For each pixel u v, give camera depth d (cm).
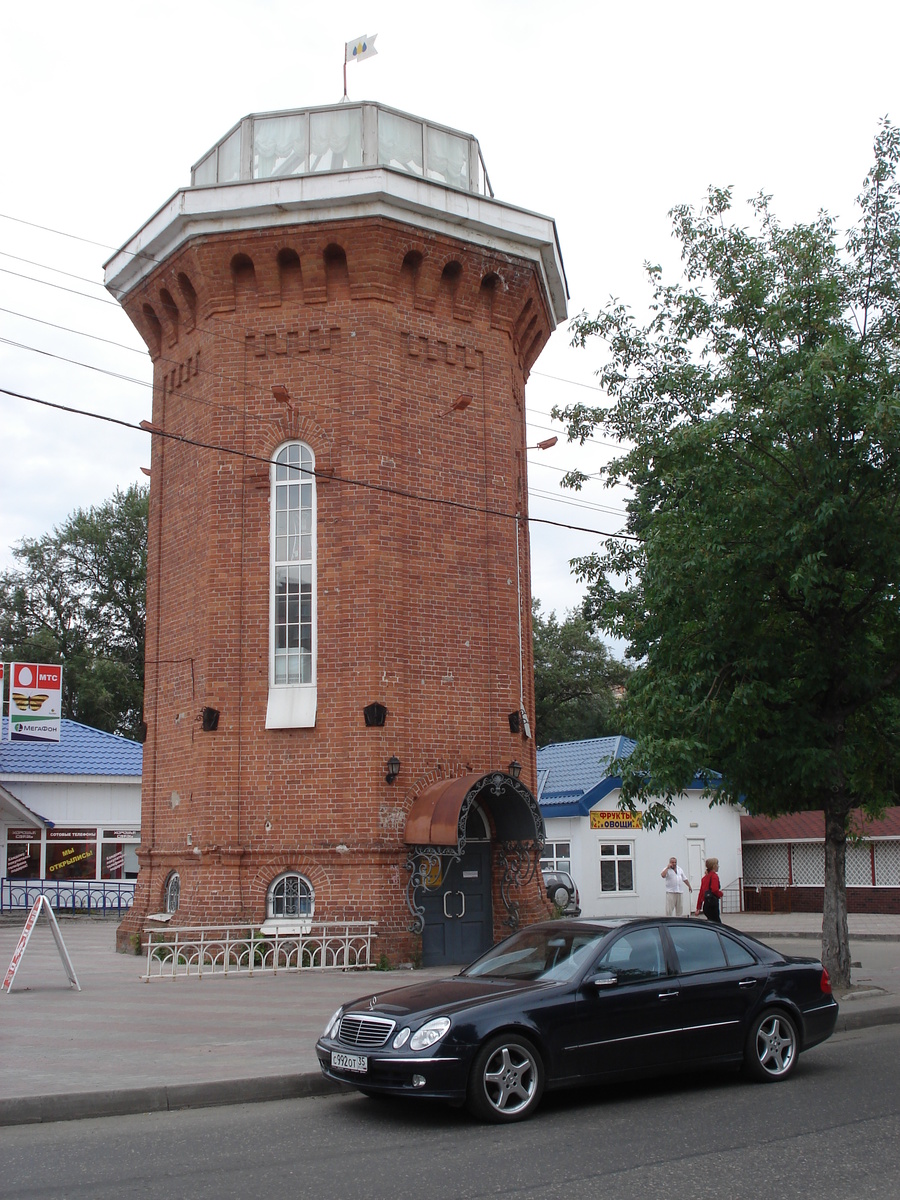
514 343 2117
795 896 3453
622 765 1518
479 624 1934
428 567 1898
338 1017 912
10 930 2684
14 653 5238
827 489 1534
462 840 1695
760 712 1538
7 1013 1277
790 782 1590
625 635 1864
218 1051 1050
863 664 1605
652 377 1730
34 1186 679
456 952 1816
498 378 2031
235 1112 891
